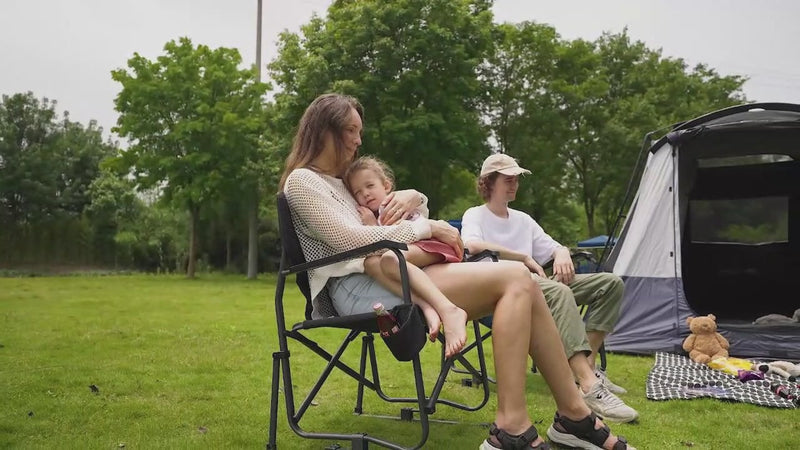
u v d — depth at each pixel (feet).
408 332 5.99
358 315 6.40
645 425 9.08
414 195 7.57
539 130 61.67
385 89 50.78
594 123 62.95
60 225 87.04
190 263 63.46
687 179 17.15
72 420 9.33
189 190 60.85
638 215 16.57
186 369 13.28
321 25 58.08
